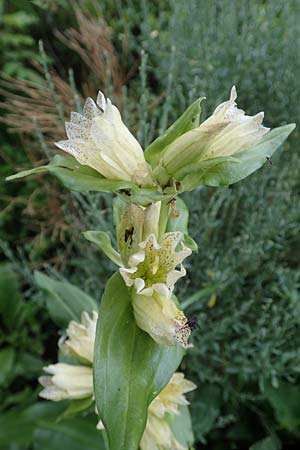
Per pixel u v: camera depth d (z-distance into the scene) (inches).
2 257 23.3
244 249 16.3
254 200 17.9
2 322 21.1
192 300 14.9
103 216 17.5
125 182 8.2
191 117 8.2
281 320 17.2
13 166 21.5
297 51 19.9
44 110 21.5
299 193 19.1
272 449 16.3
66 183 8.2
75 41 23.2
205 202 18.5
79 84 25.4
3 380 18.8
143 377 8.5
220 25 21.3
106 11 26.1
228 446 17.8
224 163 8.4
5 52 24.5
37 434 16.1
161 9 24.9
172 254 8.6
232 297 17.4
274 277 17.1
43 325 21.8
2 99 24.6
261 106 20.0
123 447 8.1
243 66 19.9
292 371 16.7
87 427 16.1
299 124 19.0
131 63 24.5
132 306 8.8
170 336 8.3
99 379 8.3
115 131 8.2
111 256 10.1
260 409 18.1
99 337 8.5
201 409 16.9
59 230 22.3
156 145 8.4
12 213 23.0
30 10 23.2
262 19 21.6
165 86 22.1
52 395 11.4
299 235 17.7
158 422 10.8
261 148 8.6
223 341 17.6
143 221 8.7
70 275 21.4
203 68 20.1
